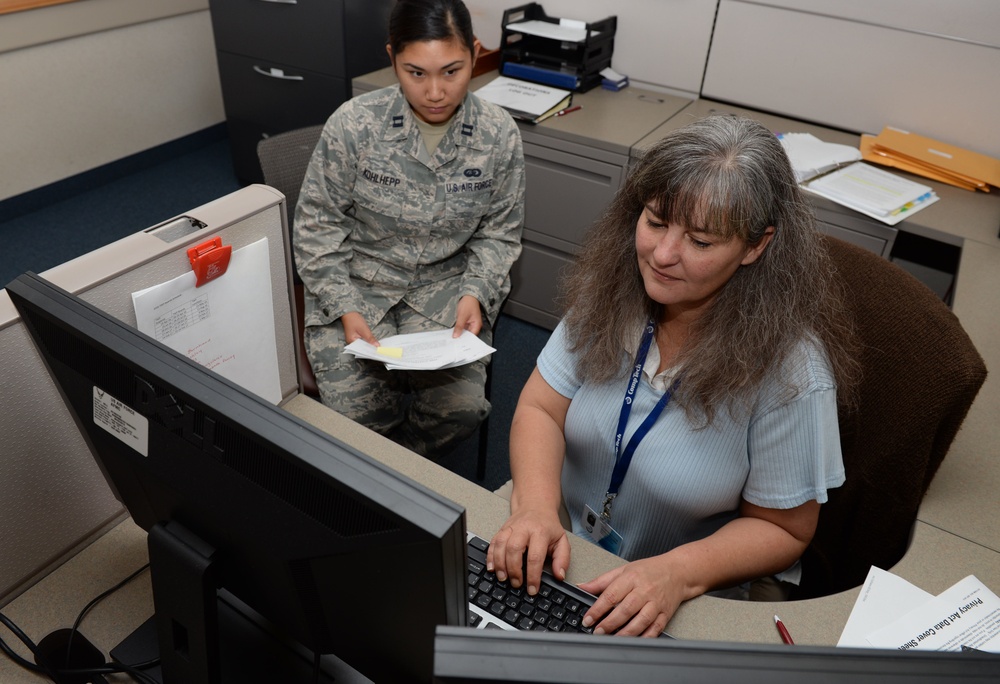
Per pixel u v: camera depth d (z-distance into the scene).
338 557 0.60
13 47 2.78
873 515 1.12
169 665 0.78
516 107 2.27
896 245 2.26
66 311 0.71
